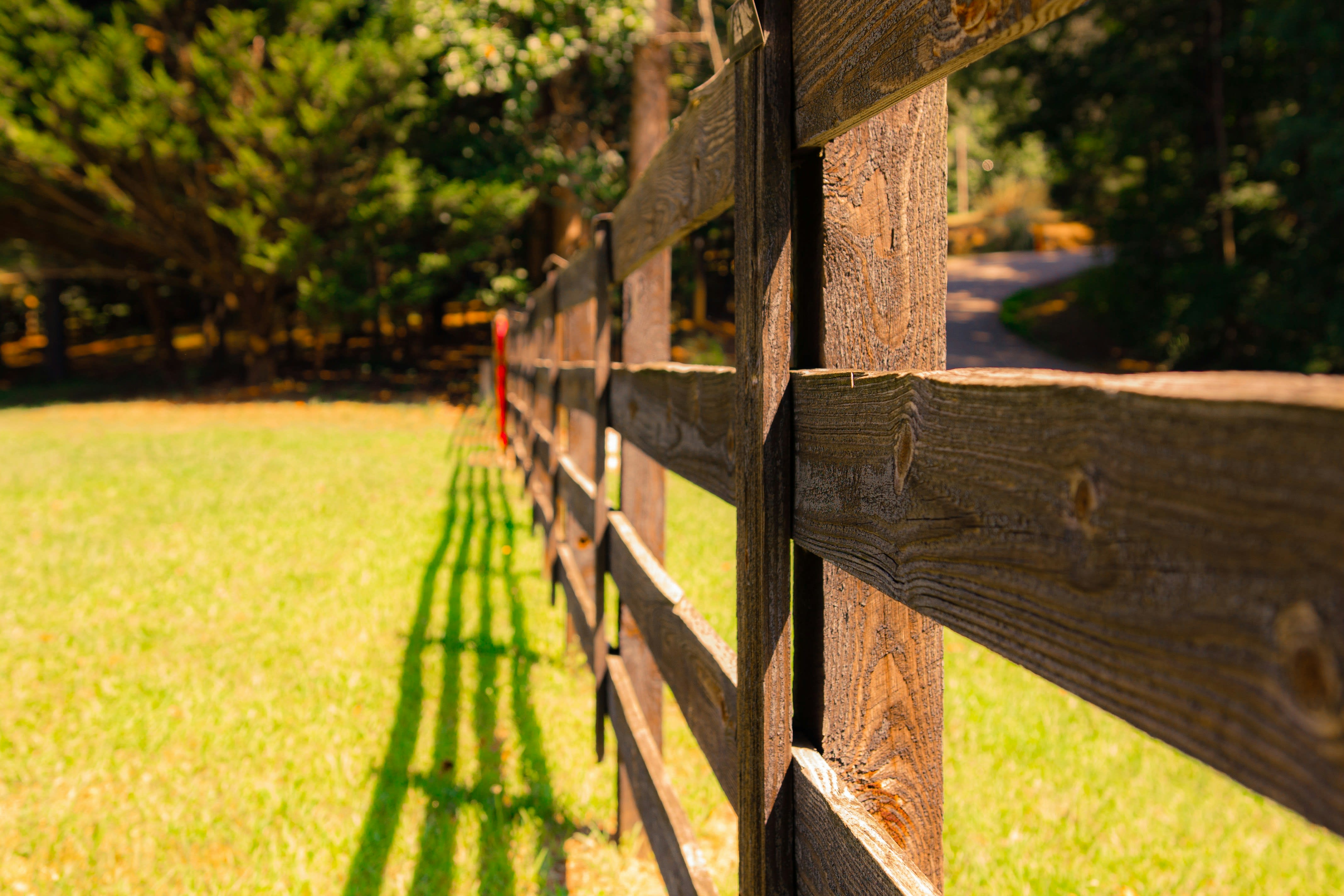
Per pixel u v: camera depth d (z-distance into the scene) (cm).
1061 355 2280
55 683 422
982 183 5403
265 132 1711
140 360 3309
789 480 134
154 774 333
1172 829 303
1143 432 58
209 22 1906
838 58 109
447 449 1252
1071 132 2370
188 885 265
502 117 1938
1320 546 44
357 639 473
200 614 521
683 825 199
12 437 1443
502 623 494
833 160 130
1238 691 50
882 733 134
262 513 809
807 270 136
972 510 80
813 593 135
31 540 715
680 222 196
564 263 539
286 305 2383
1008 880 269
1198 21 2041
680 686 208
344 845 284
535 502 670
